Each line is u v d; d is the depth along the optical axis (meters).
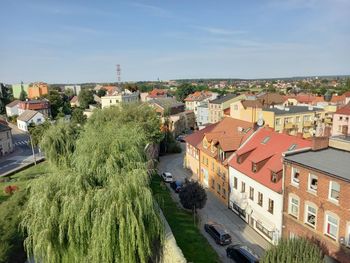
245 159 32.16
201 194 29.91
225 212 33.44
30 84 170.38
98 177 20.00
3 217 21.84
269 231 26.53
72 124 39.59
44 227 17.30
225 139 36.12
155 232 19.02
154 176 45.22
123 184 17.98
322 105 74.00
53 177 19.16
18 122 96.12
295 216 23.70
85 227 17.28
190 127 100.25
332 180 19.89
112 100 96.38
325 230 20.92
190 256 23.44
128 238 17.31
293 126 60.53
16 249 20.28
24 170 47.75
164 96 132.50
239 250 23.28
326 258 19.22
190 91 156.38
